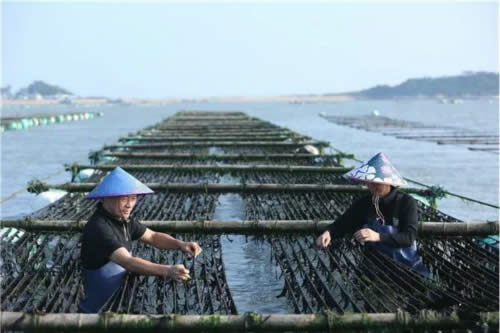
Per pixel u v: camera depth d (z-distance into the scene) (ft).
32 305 18.10
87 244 17.42
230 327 14.46
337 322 14.49
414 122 175.11
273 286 24.57
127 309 16.48
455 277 19.51
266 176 40.52
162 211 28.60
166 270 16.83
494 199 48.44
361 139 112.78
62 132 147.02
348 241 22.36
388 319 14.61
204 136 72.33
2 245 22.76
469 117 229.04
